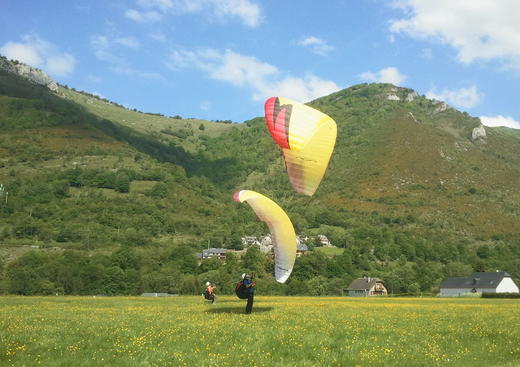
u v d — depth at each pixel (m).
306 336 17.50
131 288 102.75
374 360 14.59
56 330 18.66
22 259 106.25
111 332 18.42
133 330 18.83
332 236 192.88
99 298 47.56
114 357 14.57
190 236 179.12
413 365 14.23
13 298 45.97
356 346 16.25
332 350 15.95
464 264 163.62
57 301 39.34
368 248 173.25
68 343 16.23
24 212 163.00
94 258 115.31
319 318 23.70
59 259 107.69
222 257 151.62
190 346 16.09
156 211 185.00
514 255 182.75
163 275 107.62
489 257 176.12
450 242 196.62
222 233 182.12
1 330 18.45
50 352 15.10
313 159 22.58
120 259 114.19
